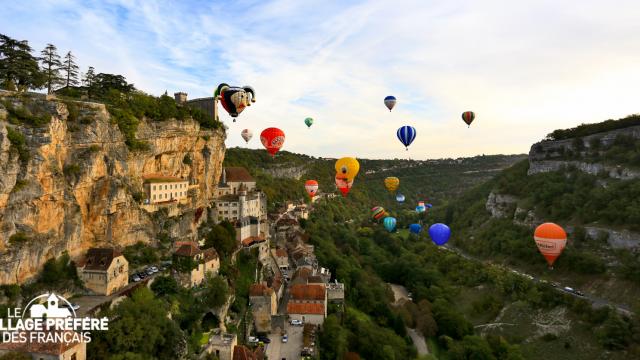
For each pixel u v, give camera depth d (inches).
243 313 4207.7
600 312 4808.1
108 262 3526.1
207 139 5876.0
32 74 4362.7
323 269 5935.0
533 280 5984.3
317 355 3880.4
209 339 3503.9
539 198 7667.3
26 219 3189.0
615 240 5708.7
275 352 3823.8
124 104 4552.2
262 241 6131.9
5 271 2989.7
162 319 3127.5
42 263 3329.2
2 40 4141.2
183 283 4018.2
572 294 5339.6
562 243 5177.2
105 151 4020.7
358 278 6225.4
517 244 6939.0
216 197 6451.8
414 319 5467.5
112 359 2610.7
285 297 5206.7
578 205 6796.3
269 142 5748.0
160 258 4458.7
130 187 4399.6
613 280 5339.6
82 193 3794.3
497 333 5236.2
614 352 4335.6
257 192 7490.2
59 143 3535.9
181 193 5319.9
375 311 5526.6
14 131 3097.9
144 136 4677.7
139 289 3543.3
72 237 3659.0
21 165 3137.3
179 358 3061.0
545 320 5152.6
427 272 6934.1
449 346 4805.6
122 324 2854.3
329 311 4899.1
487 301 5876.0
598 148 7637.8
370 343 4429.1
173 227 4968.0
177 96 6284.5
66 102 3686.0
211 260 4407.0
